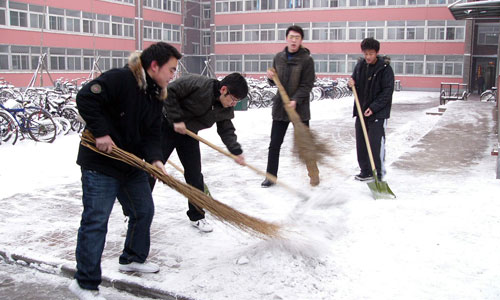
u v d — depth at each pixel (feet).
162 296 10.05
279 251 11.30
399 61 137.59
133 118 9.57
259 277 10.42
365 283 10.07
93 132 9.11
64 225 14.39
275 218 14.89
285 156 26.53
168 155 13.53
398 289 9.78
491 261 10.84
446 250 11.45
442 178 19.22
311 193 14.55
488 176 19.45
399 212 14.24
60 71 123.65
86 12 129.90
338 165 23.03
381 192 16.38
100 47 134.92
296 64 18.03
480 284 9.86
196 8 173.58
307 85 18.19
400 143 31.78
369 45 18.25
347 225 13.16
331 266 10.78
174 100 12.79
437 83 134.21
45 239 13.19
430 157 23.91
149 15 152.56
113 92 9.18
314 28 145.59
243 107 56.54
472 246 11.64
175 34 164.55
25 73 114.73
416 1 133.28
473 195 16.06
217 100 13.07
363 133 19.21
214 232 13.71
